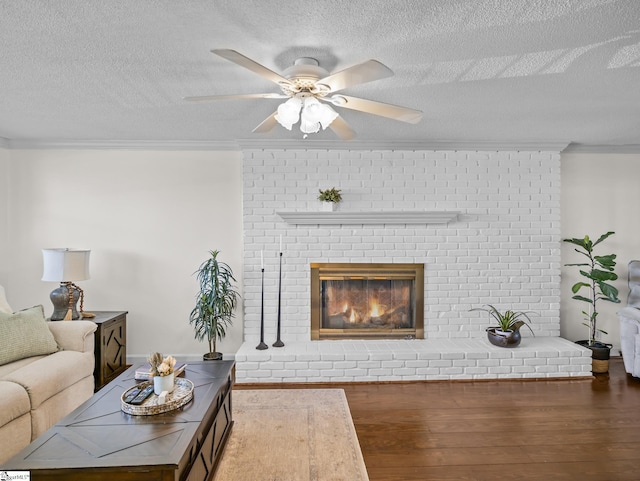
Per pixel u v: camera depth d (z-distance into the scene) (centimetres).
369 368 363
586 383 356
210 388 221
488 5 163
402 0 159
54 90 256
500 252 407
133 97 270
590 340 396
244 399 324
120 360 378
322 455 239
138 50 202
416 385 356
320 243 402
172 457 153
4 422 205
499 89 255
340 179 401
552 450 246
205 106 291
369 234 404
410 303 416
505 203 406
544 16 171
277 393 337
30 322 276
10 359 260
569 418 288
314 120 198
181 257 407
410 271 406
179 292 408
